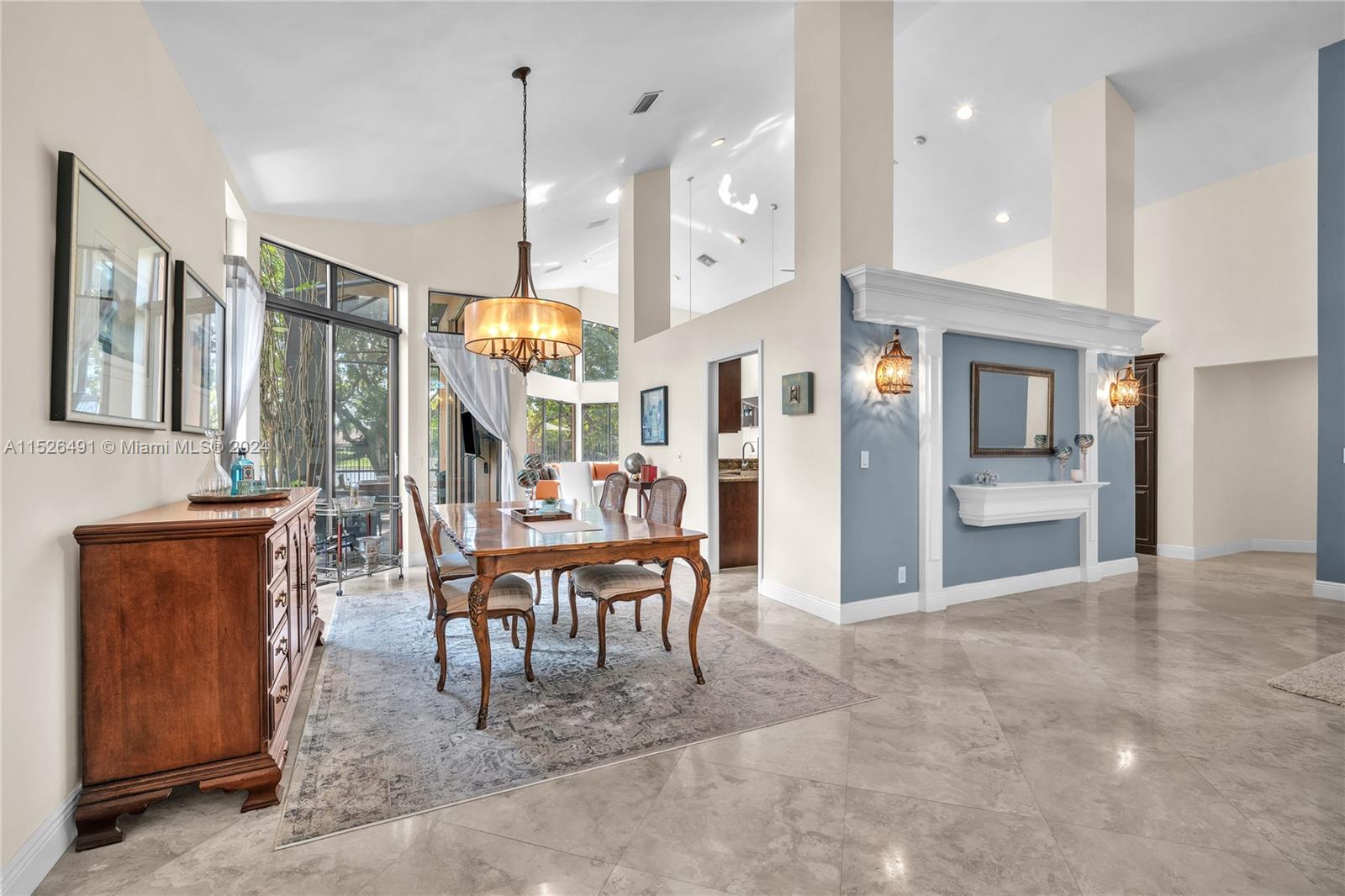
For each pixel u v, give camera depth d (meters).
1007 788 2.02
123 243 2.07
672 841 1.75
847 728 2.46
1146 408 6.61
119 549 1.80
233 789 1.88
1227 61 4.77
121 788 1.78
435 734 2.41
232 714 1.91
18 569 1.50
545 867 1.65
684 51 4.03
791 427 4.39
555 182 5.64
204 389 3.02
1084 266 5.17
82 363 1.79
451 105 3.71
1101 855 1.69
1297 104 5.02
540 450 11.33
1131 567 5.49
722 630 3.79
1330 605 4.38
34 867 1.55
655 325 6.75
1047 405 4.95
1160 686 2.89
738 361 6.05
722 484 5.85
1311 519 6.62
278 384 4.64
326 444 5.02
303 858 1.68
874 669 3.12
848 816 1.87
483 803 1.95
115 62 2.12
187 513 2.15
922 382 4.22
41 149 1.64
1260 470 6.81
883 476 4.11
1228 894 1.53
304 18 2.63
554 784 2.05
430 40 3.02
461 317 5.88
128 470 2.15
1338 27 4.36
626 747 2.30
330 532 5.09
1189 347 6.27
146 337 2.27
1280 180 5.63
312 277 4.92
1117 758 2.21
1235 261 5.93
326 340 5.01
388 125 3.76
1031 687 2.88
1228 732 2.41
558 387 11.52
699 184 7.56
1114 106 5.09
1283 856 1.68
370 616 4.06
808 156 4.21
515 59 3.42
